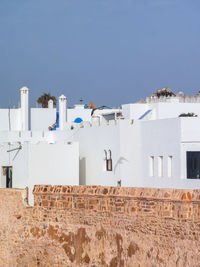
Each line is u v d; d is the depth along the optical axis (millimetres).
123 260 41531
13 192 53875
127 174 78375
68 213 47594
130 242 40844
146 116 94062
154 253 38562
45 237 50062
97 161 84438
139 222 40000
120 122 78438
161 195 38062
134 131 78125
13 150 81062
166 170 72062
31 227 51531
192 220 35562
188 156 68938
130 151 78250
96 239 44406
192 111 95000
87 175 86812
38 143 78062
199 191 35469
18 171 79938
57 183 78938
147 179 75500
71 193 47000
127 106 99188
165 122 72250
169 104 94500
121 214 41781
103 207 43594
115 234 42375
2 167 83250
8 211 54719
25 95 118125
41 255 50594
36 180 77750
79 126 89938
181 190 36656
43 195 50188
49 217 49625
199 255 34906
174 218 36938
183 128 69000
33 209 51219
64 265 48094
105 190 43469
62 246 48312
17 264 53344
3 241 55625
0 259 56219
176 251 36719
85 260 45625
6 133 100562
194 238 35375
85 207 45656
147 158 75875
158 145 73625
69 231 47438
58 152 79062
